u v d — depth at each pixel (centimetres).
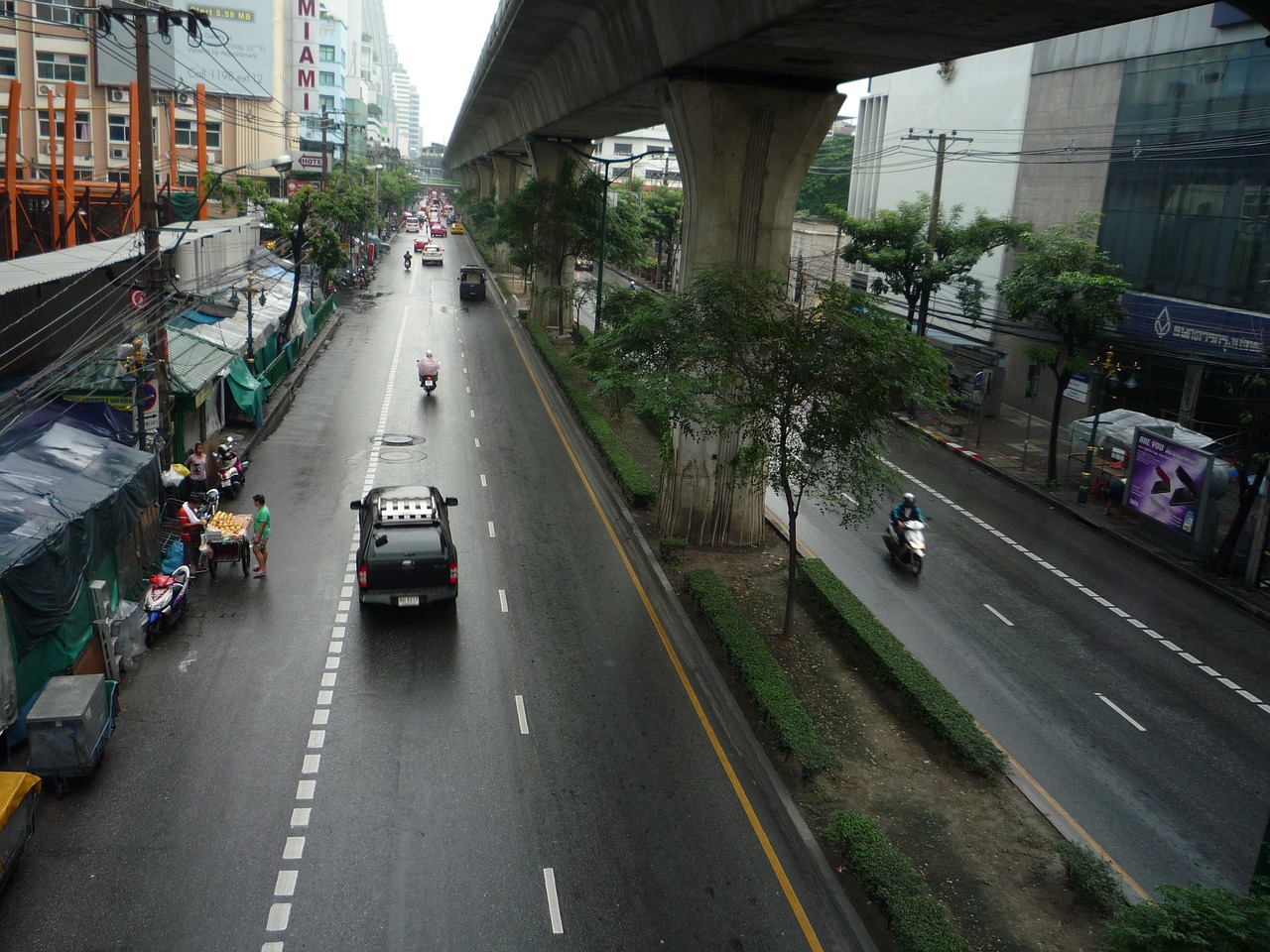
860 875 1204
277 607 1959
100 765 1403
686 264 2380
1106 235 3634
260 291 3788
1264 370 2427
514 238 5416
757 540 2497
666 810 1380
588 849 1284
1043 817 1420
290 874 1201
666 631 1961
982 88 4372
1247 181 3012
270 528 2328
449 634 1883
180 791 1351
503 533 2458
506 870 1233
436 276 8150
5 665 1354
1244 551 2569
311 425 3369
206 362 2856
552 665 1784
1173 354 2962
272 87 8450
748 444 2369
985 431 3947
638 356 1964
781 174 2292
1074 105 3797
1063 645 2044
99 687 1392
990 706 1761
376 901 1163
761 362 1800
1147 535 2764
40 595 1440
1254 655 2050
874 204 5422
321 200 5556
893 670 1736
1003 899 1227
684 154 2298
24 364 2398
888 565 2445
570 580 2188
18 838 1169
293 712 1571
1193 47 3222
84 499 1677
